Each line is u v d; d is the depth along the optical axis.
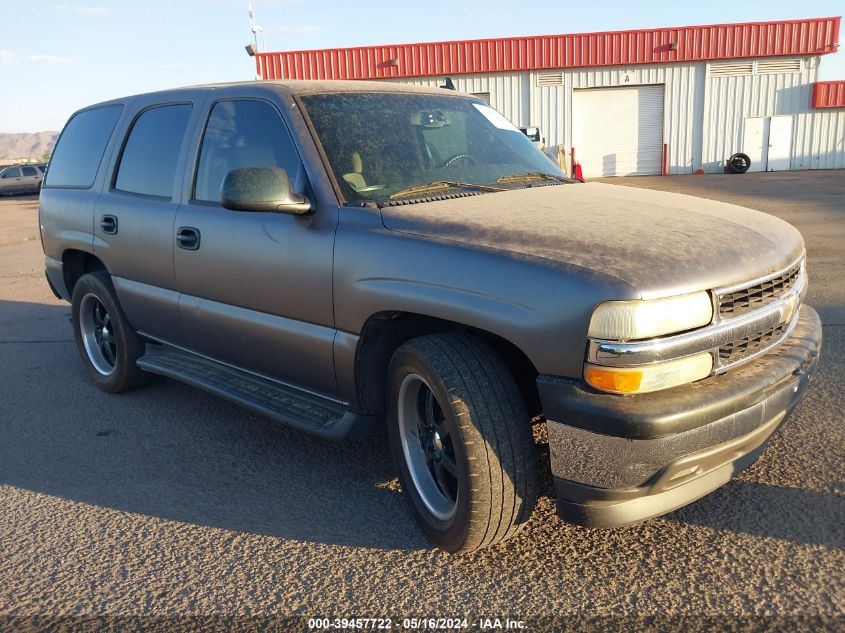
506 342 2.81
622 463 2.30
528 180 3.61
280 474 3.65
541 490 3.26
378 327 3.02
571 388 2.34
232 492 3.48
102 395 5.02
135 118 4.60
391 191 3.24
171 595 2.69
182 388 5.10
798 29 26.72
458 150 3.68
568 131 28.78
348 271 2.97
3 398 5.04
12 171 34.19
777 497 3.15
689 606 2.47
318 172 3.21
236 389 3.76
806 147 28.06
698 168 28.59
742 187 20.33
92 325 5.14
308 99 3.51
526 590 2.61
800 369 2.72
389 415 3.03
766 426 2.57
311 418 3.29
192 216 3.82
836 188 18.73
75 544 3.08
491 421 2.54
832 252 8.95
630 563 2.74
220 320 3.75
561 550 2.85
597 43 27.70
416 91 4.00
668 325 2.29
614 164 29.11
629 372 2.25
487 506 2.57
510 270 2.47
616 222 2.74
